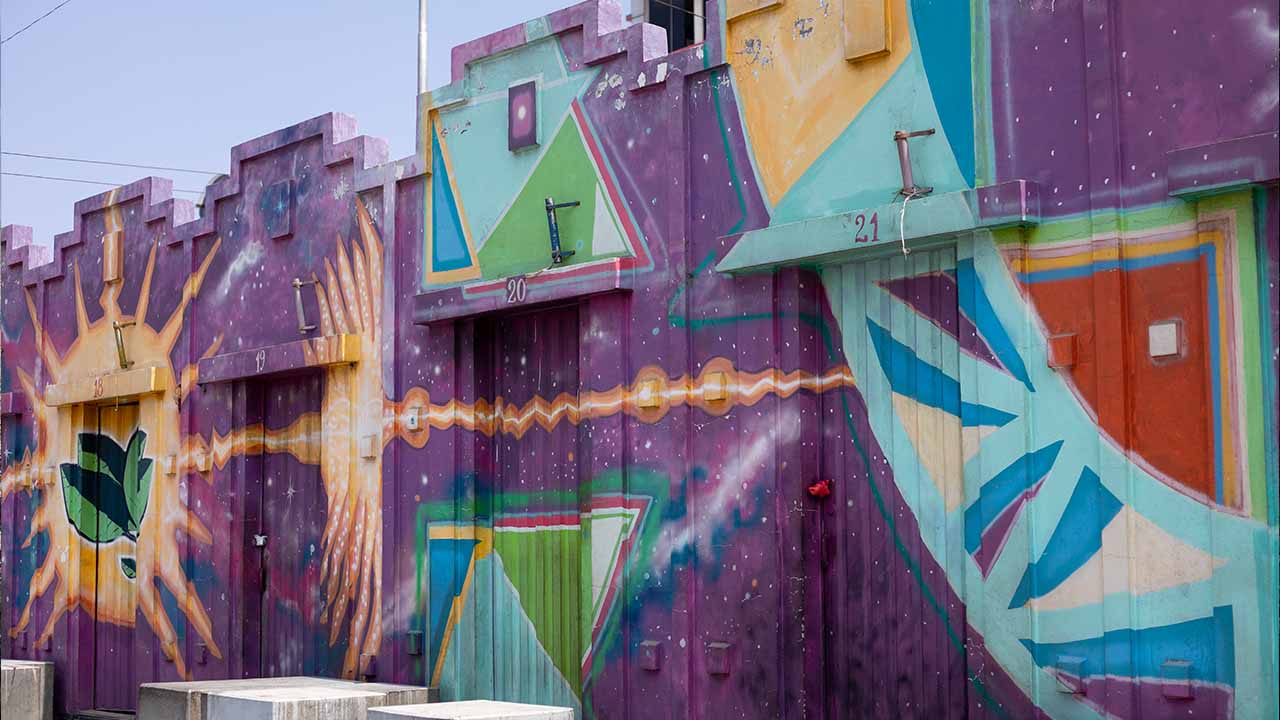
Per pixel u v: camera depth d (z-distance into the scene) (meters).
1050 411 7.77
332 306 12.73
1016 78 8.01
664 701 9.65
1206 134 7.20
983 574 8.06
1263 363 6.94
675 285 9.78
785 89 9.23
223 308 14.04
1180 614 7.19
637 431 10.01
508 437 11.30
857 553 8.95
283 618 13.23
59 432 16.38
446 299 11.29
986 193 7.90
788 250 8.91
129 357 15.30
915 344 8.67
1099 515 7.52
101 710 15.38
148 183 15.11
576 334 10.78
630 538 9.98
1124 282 7.49
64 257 16.50
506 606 11.14
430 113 11.83
